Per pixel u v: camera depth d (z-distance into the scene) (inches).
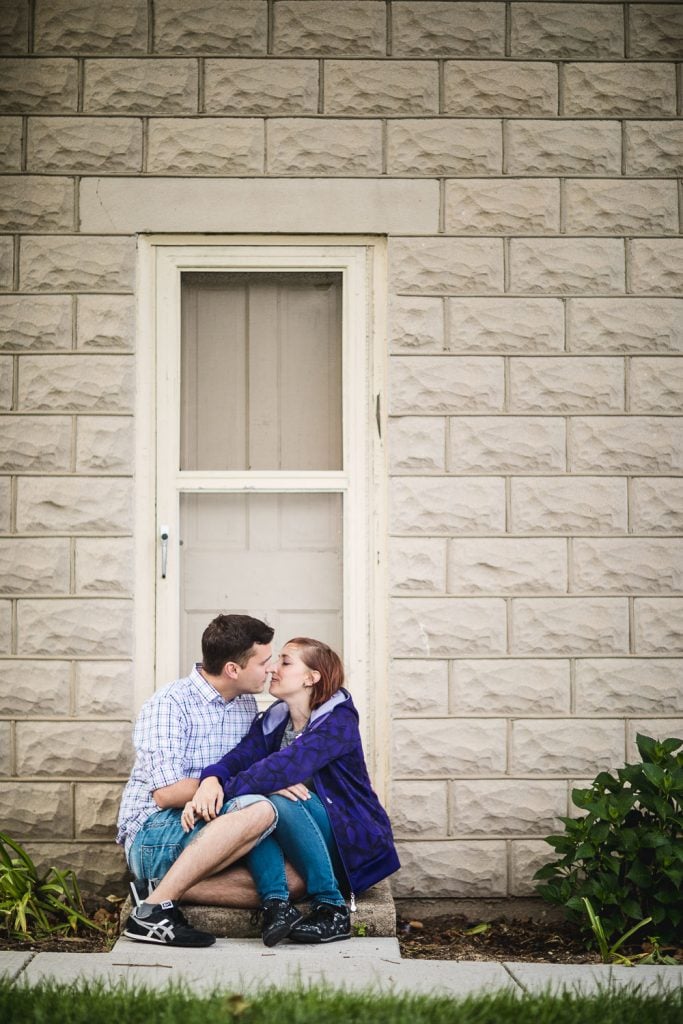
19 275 190.4
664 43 193.8
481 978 143.1
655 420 191.9
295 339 197.3
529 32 193.2
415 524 190.1
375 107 191.9
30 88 190.7
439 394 191.0
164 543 191.3
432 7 192.7
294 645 170.9
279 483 195.8
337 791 165.5
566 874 182.1
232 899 160.7
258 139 191.6
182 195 191.0
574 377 191.6
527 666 189.5
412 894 187.2
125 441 189.8
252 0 191.8
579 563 190.5
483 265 191.8
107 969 143.9
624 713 189.8
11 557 188.7
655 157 193.3
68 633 188.1
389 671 189.5
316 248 194.4
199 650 195.3
